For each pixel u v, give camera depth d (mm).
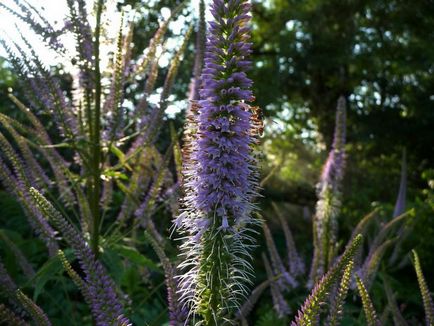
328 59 16469
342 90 17797
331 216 4895
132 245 4543
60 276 3902
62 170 3768
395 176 15695
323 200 4977
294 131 19703
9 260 4480
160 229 5062
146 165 3959
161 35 3875
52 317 4781
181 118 5113
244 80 2469
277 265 5156
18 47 3338
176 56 3865
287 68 17078
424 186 15500
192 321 2518
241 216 2504
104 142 3654
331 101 17859
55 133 7031
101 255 3535
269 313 5004
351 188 13102
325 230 4820
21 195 3279
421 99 17281
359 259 4336
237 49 2484
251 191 2527
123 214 3838
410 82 17734
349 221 8047
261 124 2529
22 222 6441
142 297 4871
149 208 3750
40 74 3379
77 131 3623
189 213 2551
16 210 6445
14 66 3350
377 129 16969
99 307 2189
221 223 2477
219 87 2475
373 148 17234
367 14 17516
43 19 3348
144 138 3732
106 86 3701
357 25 17078
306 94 18422
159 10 8852
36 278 3285
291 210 13211
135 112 3885
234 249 2516
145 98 3900
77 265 5012
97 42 3471
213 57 2516
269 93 16734
